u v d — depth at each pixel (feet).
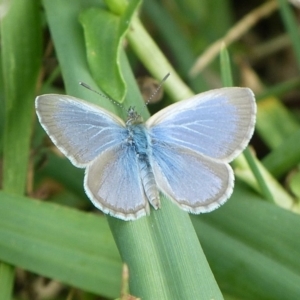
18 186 0.57
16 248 0.55
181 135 0.54
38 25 0.57
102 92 0.54
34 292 0.59
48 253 0.55
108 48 0.54
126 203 0.52
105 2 0.55
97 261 0.55
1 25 0.56
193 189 0.52
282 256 0.54
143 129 0.54
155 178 0.53
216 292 0.50
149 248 0.51
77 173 0.59
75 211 0.55
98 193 0.52
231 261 0.54
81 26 0.55
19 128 0.57
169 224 0.51
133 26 0.56
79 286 0.54
